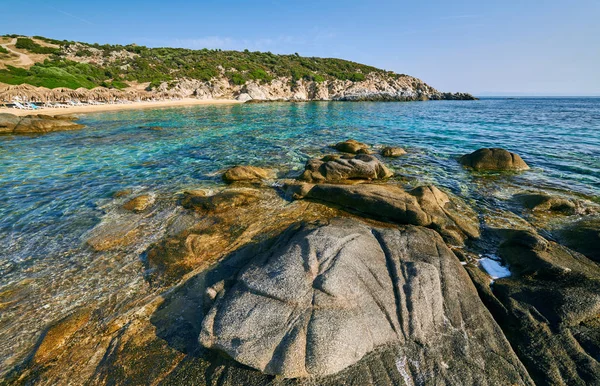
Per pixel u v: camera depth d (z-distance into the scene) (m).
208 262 7.05
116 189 11.88
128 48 90.12
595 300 5.30
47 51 71.69
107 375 4.47
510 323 5.20
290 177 13.19
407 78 105.81
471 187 11.94
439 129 27.61
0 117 25.69
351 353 4.23
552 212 9.57
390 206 9.04
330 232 6.37
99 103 51.72
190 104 62.12
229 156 17.08
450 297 5.32
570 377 4.30
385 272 5.60
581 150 18.06
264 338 4.36
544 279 6.11
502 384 4.17
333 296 4.81
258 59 99.88
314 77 89.56
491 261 7.13
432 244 6.85
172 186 12.16
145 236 8.34
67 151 18.41
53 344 5.01
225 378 4.19
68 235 8.47
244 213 9.58
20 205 10.43
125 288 6.32
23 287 6.41
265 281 5.17
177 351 4.73
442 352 4.47
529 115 43.47
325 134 24.81
